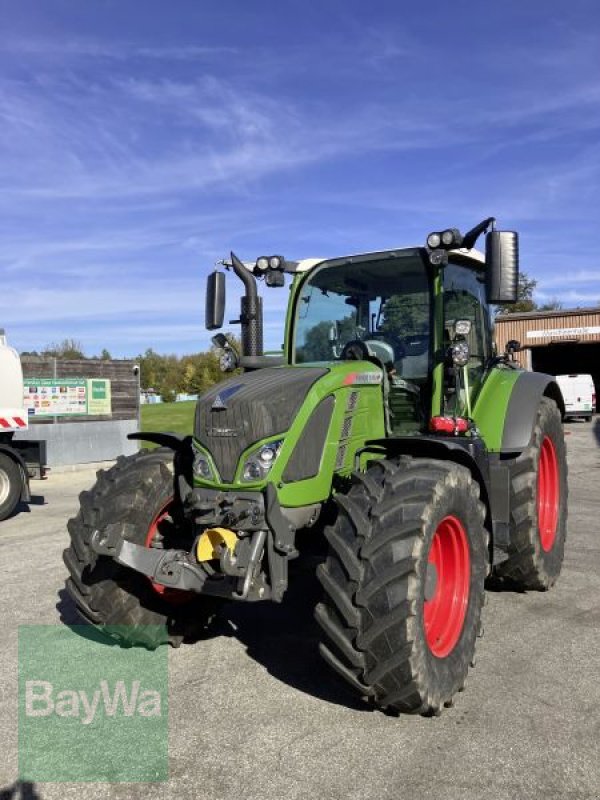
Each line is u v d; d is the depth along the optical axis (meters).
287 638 4.40
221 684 3.73
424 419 4.64
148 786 2.81
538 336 30.44
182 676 3.85
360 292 4.89
